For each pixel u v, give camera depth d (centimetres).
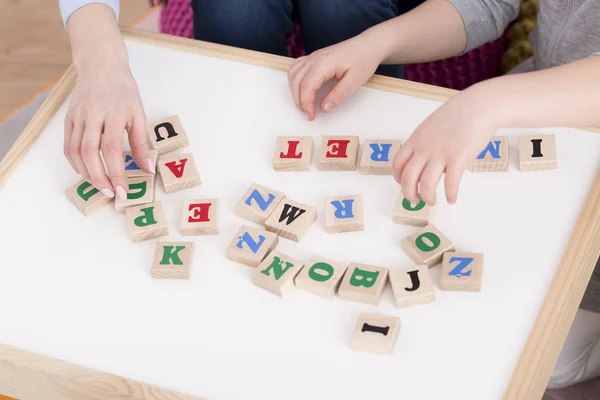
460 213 95
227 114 104
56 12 168
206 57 108
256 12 122
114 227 96
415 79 141
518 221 94
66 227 96
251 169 100
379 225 95
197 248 95
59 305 91
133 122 98
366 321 88
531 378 86
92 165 95
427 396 85
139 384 87
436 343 88
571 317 89
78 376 88
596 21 110
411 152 91
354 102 104
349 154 99
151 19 156
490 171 98
